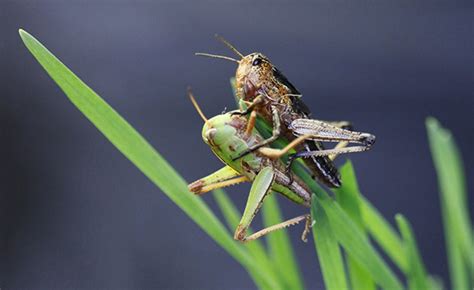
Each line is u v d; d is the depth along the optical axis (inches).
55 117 25.6
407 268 13.5
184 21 29.7
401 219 13.0
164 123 25.4
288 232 22.5
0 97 25.8
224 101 26.2
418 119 25.0
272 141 14.1
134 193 23.6
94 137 25.2
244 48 28.4
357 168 23.8
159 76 27.3
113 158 24.6
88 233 22.3
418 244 21.8
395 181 23.4
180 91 26.6
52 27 28.7
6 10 28.6
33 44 12.3
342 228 12.8
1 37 27.6
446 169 13.7
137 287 20.6
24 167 23.9
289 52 28.2
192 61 27.9
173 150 24.3
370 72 27.1
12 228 22.4
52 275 20.9
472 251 13.6
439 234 22.0
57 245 21.9
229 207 13.8
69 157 24.4
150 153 12.7
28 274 21.0
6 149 24.2
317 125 14.8
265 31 29.5
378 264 12.8
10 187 23.4
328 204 12.8
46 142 24.7
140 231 22.4
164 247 22.1
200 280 21.0
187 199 12.9
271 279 13.2
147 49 28.5
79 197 23.3
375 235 13.7
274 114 14.6
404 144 24.4
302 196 14.2
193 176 23.5
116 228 22.4
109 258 21.5
